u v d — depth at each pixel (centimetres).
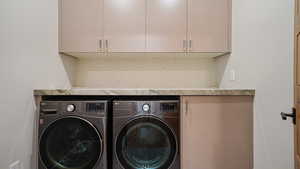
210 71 236
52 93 151
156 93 154
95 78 235
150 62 236
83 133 151
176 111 151
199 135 156
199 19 195
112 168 152
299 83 95
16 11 128
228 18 196
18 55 131
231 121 158
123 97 164
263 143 142
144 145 155
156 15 195
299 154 97
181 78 236
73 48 193
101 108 149
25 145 140
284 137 118
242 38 170
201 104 157
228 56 200
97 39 194
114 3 194
